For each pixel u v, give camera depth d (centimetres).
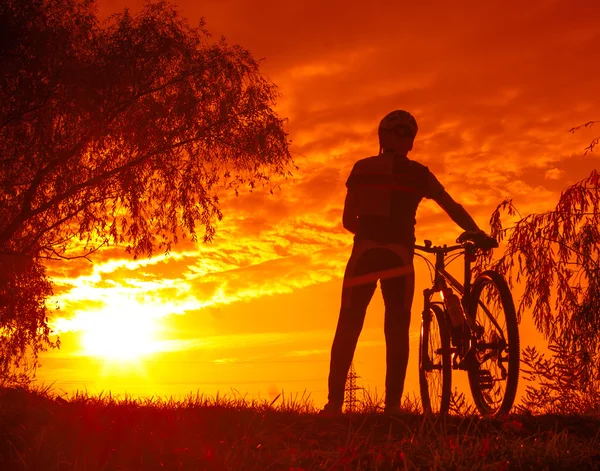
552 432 426
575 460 363
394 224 534
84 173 1191
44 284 1173
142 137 1186
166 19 1237
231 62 1243
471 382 509
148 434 403
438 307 560
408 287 531
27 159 1130
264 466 357
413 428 444
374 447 385
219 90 1234
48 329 1137
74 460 356
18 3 1102
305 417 485
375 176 536
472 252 540
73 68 1111
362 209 541
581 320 921
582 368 825
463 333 518
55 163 1132
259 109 1241
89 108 1138
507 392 468
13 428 414
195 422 445
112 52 1165
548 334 941
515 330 471
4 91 1100
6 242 1138
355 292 535
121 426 423
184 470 347
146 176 1205
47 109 1119
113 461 356
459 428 434
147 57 1180
